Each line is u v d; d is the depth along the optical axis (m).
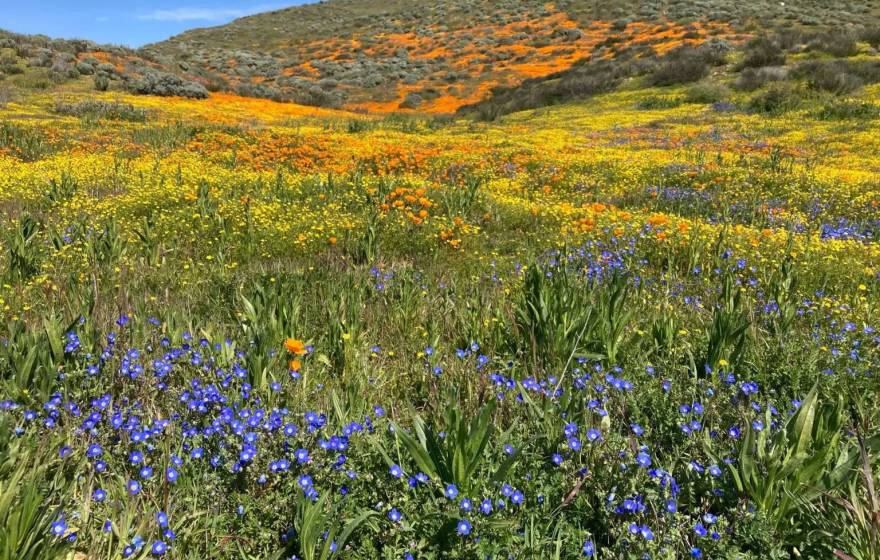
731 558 2.36
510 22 95.31
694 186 13.96
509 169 16.98
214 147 19.12
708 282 6.60
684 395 3.68
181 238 8.16
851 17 64.50
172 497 2.72
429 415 3.58
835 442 2.84
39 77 36.25
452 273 6.89
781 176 14.45
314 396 3.81
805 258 7.24
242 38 114.25
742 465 2.73
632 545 2.43
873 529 2.34
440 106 55.56
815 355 4.11
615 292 4.41
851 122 25.81
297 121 33.66
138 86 38.03
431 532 2.52
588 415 3.29
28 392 3.34
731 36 54.19
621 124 31.25
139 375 3.69
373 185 12.48
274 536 2.53
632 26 76.25
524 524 2.63
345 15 131.00
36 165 14.59
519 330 4.80
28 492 2.20
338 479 2.82
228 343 4.16
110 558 2.33
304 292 5.68
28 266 6.04
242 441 3.04
